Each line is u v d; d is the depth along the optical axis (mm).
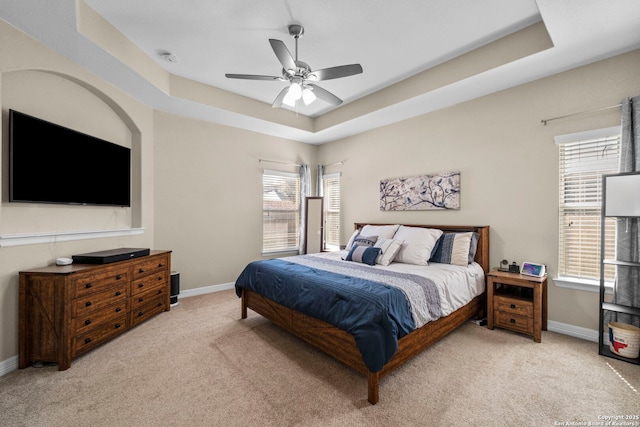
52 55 2395
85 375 2064
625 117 2383
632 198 2264
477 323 3027
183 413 1677
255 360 2299
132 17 2367
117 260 2646
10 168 2162
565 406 1735
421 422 1606
